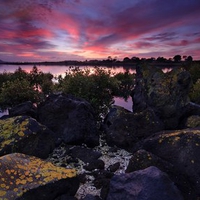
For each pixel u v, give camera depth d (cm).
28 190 470
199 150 569
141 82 1240
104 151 832
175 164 580
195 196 517
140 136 854
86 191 574
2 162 522
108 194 503
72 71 1573
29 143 706
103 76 1564
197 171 538
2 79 2680
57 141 864
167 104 1044
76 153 782
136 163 588
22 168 529
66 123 912
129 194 469
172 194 460
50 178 510
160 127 880
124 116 906
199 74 2572
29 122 741
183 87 1052
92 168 679
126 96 2464
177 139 619
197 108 1062
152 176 480
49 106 975
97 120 1262
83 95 1397
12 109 1071
